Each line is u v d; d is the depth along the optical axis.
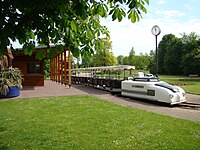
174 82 29.70
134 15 2.84
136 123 7.68
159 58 73.06
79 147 5.39
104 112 9.65
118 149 5.28
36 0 2.46
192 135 6.31
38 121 7.99
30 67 23.47
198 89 19.77
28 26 2.79
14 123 7.68
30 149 5.24
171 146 5.42
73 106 11.18
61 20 2.85
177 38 67.69
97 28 3.61
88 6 3.02
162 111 10.60
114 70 19.09
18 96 14.96
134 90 14.57
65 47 3.17
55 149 5.25
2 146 5.43
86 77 25.25
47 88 20.89
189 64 54.56
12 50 3.22
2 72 14.26
